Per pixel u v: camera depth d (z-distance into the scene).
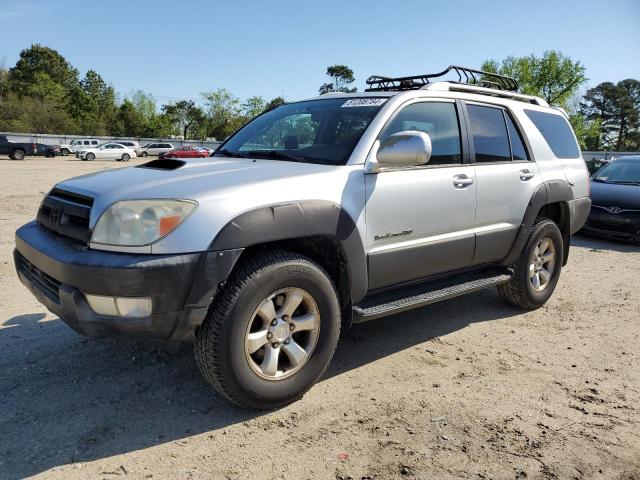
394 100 3.79
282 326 3.06
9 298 5.05
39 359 3.75
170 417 3.04
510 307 5.28
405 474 2.57
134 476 2.51
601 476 2.61
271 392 3.03
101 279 2.63
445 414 3.15
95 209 2.82
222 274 2.76
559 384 3.60
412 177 3.70
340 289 3.44
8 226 8.80
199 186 2.91
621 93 94.88
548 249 5.18
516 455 2.75
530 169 4.76
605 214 9.02
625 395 3.47
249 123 4.61
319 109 4.12
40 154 40.62
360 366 3.82
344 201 3.28
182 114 92.12
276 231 2.94
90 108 90.88
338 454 2.72
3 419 2.98
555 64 49.44
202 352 2.88
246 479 2.51
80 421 2.98
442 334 4.50
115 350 3.90
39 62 109.44
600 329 4.73
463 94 4.34
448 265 4.09
